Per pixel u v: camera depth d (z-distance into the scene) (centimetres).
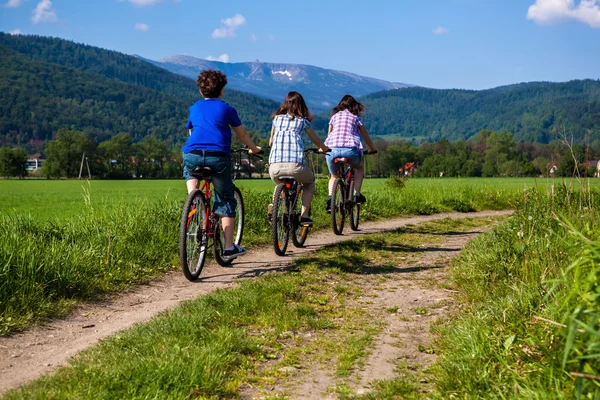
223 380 336
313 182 803
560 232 613
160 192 4409
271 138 784
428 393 322
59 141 13875
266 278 607
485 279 555
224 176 643
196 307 478
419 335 436
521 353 338
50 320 468
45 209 2259
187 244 604
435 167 12331
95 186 6819
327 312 496
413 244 900
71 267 556
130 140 14788
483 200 1811
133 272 620
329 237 964
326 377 353
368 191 1719
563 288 380
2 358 379
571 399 262
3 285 475
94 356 365
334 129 950
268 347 404
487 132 14800
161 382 318
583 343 275
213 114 637
